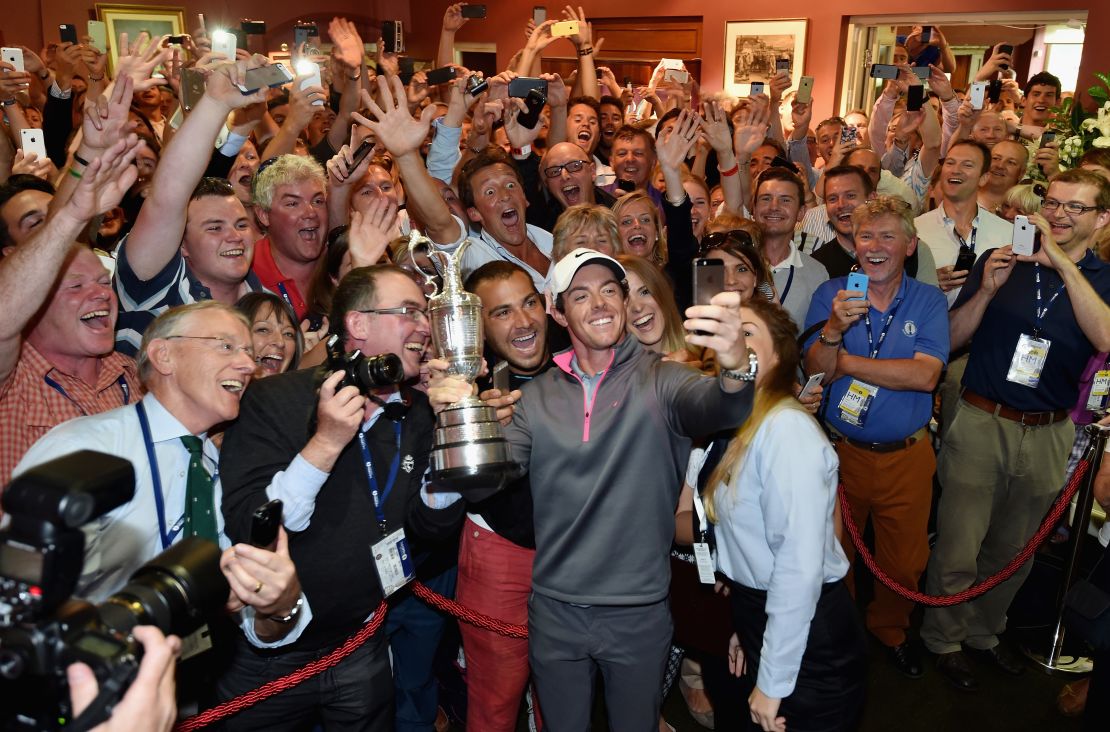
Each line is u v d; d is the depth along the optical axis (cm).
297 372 217
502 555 251
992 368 333
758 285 320
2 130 393
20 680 104
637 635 221
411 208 330
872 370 321
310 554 207
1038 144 624
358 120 304
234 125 362
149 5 979
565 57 1107
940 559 344
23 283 201
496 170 356
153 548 187
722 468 219
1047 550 371
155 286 268
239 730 216
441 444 188
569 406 219
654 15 1046
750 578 222
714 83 1034
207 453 206
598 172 562
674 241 352
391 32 584
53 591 105
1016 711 322
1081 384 341
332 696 223
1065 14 866
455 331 197
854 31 977
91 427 185
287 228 329
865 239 324
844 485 343
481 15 593
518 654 256
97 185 203
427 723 289
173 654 116
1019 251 318
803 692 220
